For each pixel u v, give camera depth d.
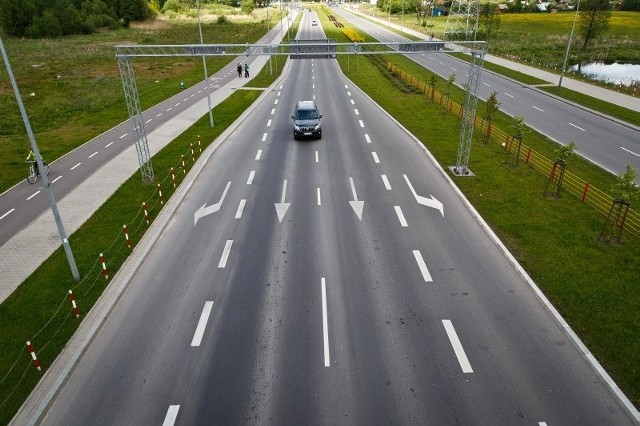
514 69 51.53
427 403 9.32
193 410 9.31
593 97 37.69
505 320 11.73
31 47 69.00
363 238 15.94
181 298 12.94
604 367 10.13
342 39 72.00
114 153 26.48
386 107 35.44
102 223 17.72
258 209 18.41
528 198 19.03
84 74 52.25
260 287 13.33
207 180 21.62
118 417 9.20
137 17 103.69
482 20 68.12
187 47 21.61
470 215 17.62
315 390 9.72
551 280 13.31
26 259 15.52
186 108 36.91
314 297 12.80
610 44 66.06
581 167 22.77
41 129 32.25
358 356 10.63
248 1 130.62
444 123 30.94
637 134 28.41
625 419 8.89
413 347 10.87
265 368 10.35
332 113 33.91
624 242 15.55
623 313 11.91
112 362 10.66
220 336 11.40
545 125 30.42
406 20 108.31
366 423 8.90
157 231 16.72
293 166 23.12
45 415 9.30
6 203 20.17
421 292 12.91
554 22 91.69
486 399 9.39
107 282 13.77
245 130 30.06
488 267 14.09
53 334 11.61
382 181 21.00
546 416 8.98
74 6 96.12
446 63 57.91
